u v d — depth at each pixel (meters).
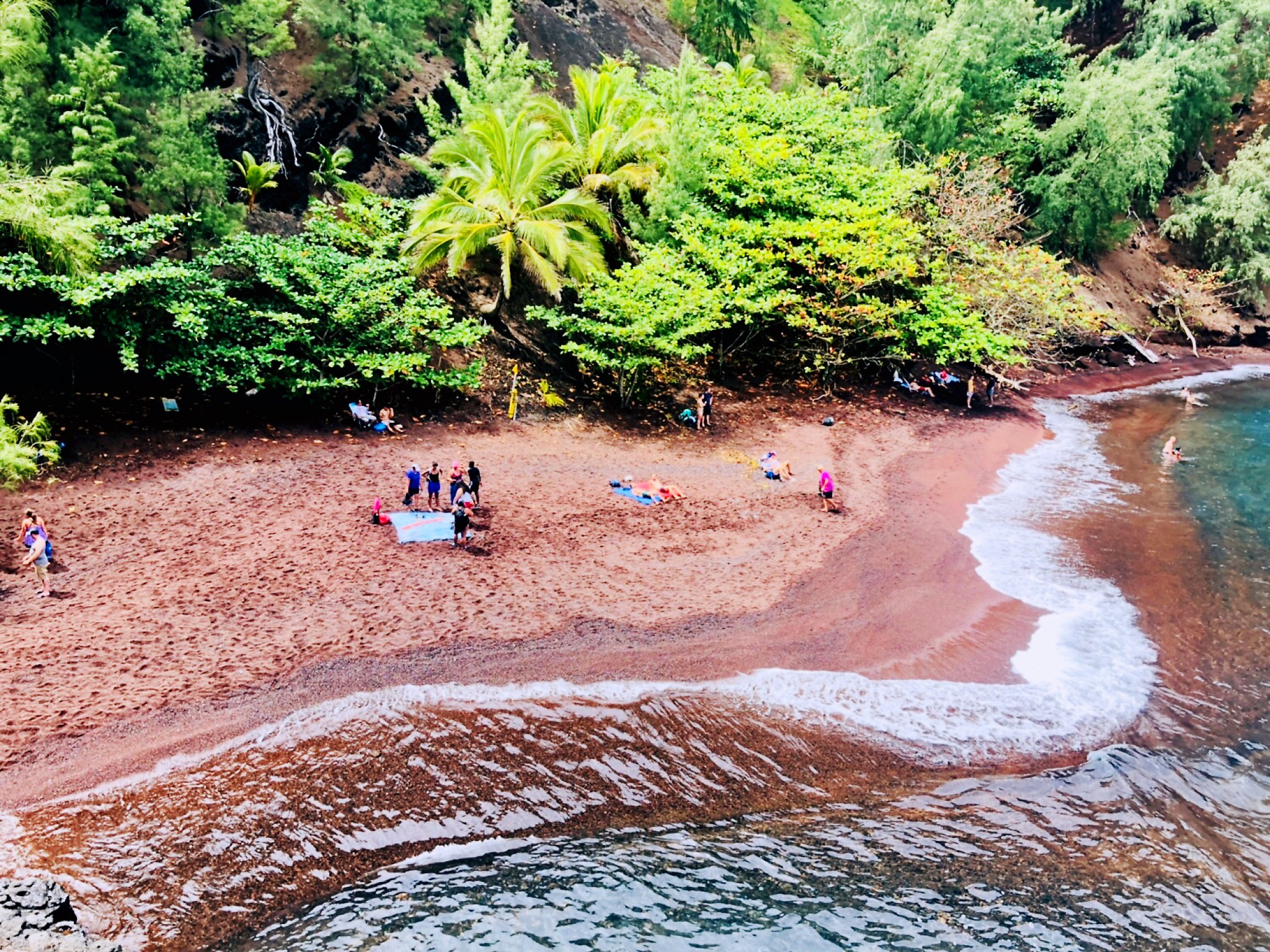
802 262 31.81
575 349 26.75
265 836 10.20
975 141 44.31
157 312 20.61
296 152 28.44
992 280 37.66
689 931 9.50
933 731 13.85
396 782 11.34
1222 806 12.48
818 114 38.16
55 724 11.38
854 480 25.34
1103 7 58.78
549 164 27.59
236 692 12.55
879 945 9.46
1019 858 11.12
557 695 13.57
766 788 12.24
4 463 16.14
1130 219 55.22
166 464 19.00
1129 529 23.58
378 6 31.31
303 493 19.19
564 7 45.47
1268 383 46.47
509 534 18.94
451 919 9.43
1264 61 54.72
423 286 28.28
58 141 20.61
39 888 8.42
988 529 23.00
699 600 17.22
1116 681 15.72
